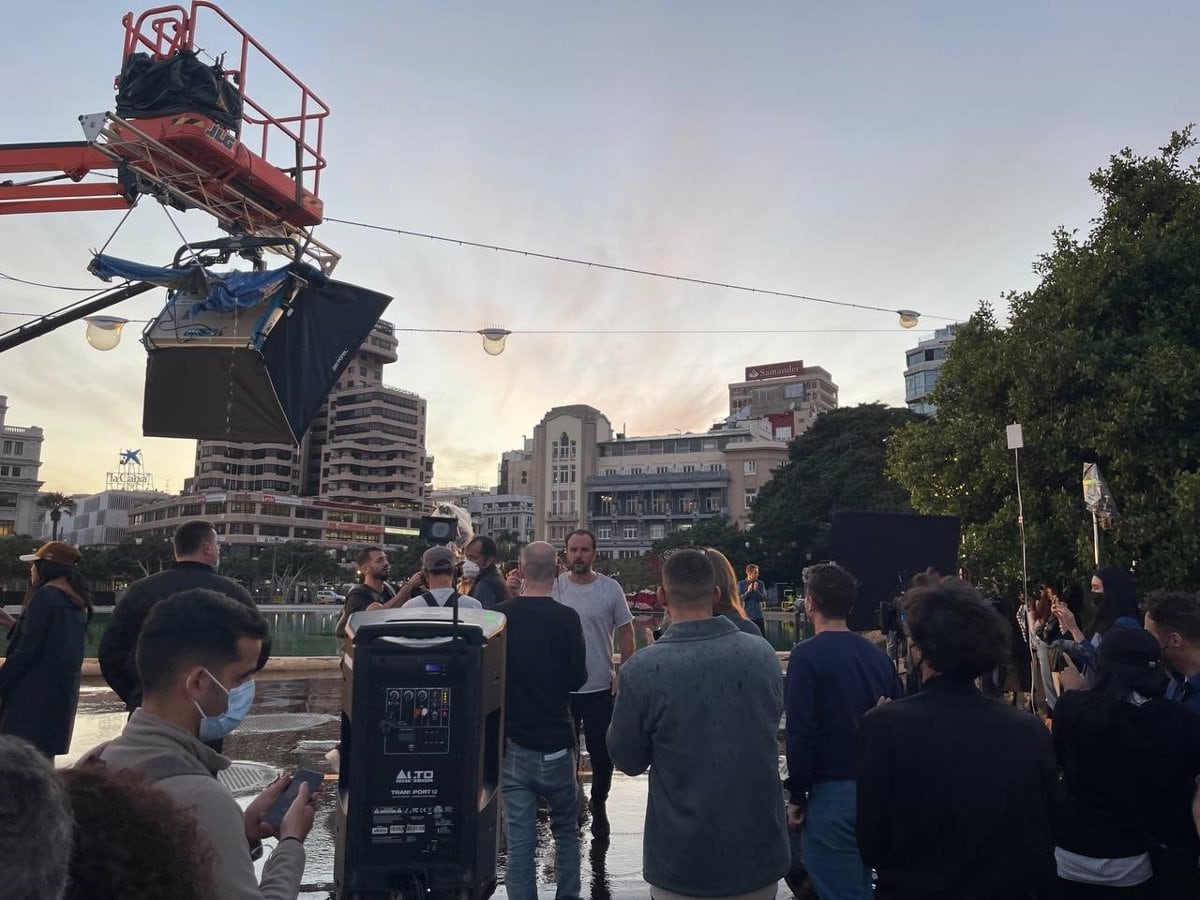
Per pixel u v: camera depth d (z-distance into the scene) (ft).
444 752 8.20
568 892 12.53
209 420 23.62
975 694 7.55
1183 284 44.96
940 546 23.18
